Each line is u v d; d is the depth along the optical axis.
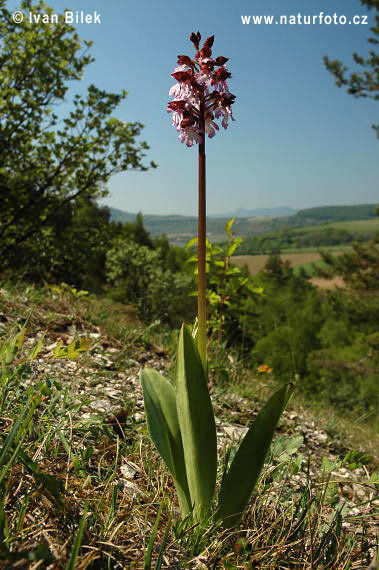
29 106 7.79
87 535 1.25
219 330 4.59
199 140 1.54
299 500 1.69
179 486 1.58
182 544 1.44
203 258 1.54
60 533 1.26
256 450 1.48
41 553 0.97
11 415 1.80
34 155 8.48
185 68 1.58
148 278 14.99
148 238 40.91
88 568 1.18
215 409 3.48
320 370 24.97
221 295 4.43
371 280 19.88
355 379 23.33
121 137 8.77
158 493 1.70
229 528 1.48
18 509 1.33
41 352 3.23
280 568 1.39
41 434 1.75
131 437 2.22
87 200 9.35
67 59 8.28
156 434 1.60
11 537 1.17
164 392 1.73
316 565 1.40
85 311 4.79
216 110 1.56
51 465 1.61
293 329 31.50
